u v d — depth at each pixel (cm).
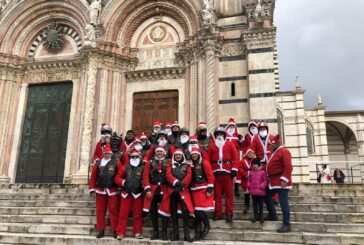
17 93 2195
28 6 2248
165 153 955
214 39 1809
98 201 941
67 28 2277
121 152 1005
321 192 1153
